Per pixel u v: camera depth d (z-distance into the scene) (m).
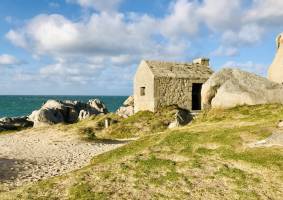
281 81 30.05
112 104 195.12
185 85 43.75
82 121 47.66
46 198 12.10
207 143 17.59
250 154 15.46
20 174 20.28
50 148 29.95
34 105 175.50
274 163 14.39
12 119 54.34
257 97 26.77
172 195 12.29
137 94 45.81
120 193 12.48
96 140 34.06
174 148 17.59
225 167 14.56
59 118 56.16
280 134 17.31
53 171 21.16
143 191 12.66
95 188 12.96
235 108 26.77
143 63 44.53
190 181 13.46
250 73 29.94
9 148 30.28
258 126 19.11
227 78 30.92
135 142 20.50
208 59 50.44
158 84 42.34
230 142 17.12
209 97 31.16
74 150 28.72
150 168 14.97
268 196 12.02
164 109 41.78
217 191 12.53
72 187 13.06
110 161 16.92
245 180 13.30
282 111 23.31
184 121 37.94
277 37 31.67
